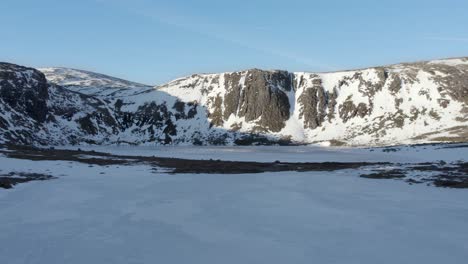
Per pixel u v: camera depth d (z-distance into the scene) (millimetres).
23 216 22250
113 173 45844
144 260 15141
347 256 15430
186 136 146000
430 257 15203
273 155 86188
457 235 18031
